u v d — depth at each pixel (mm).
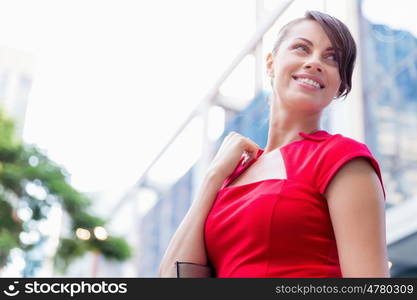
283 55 1163
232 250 1021
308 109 1121
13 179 7195
